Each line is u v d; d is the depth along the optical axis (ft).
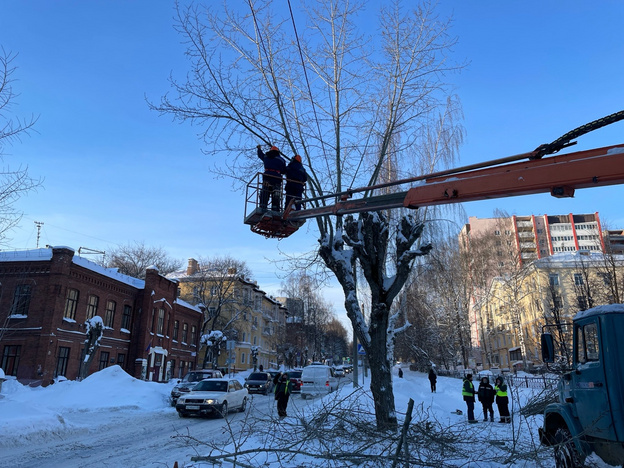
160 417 54.13
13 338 87.61
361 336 32.04
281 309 275.80
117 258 204.54
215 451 29.30
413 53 36.06
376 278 32.22
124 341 111.86
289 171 32.17
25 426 36.32
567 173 17.43
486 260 140.56
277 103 35.65
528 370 125.29
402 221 32.94
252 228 31.60
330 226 34.14
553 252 316.40
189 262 211.82
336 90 37.04
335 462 20.13
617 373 17.66
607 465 18.24
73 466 27.48
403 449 20.83
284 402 42.70
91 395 66.74
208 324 184.65
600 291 107.76
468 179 20.27
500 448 22.70
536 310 139.23
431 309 135.74
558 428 22.66
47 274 91.30
